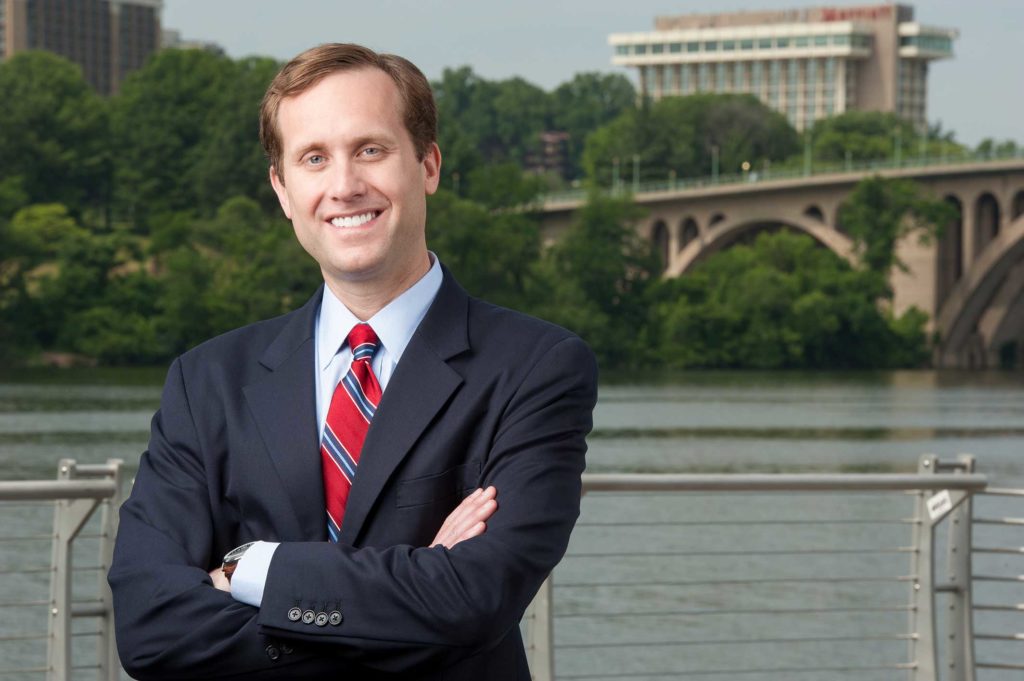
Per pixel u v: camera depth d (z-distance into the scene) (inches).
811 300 5068.9
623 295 5103.3
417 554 124.8
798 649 946.7
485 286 4817.9
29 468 2161.7
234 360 138.2
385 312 135.6
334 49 136.1
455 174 6269.7
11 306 4379.9
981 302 5142.7
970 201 5103.3
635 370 4968.0
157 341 4387.3
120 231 5241.1
